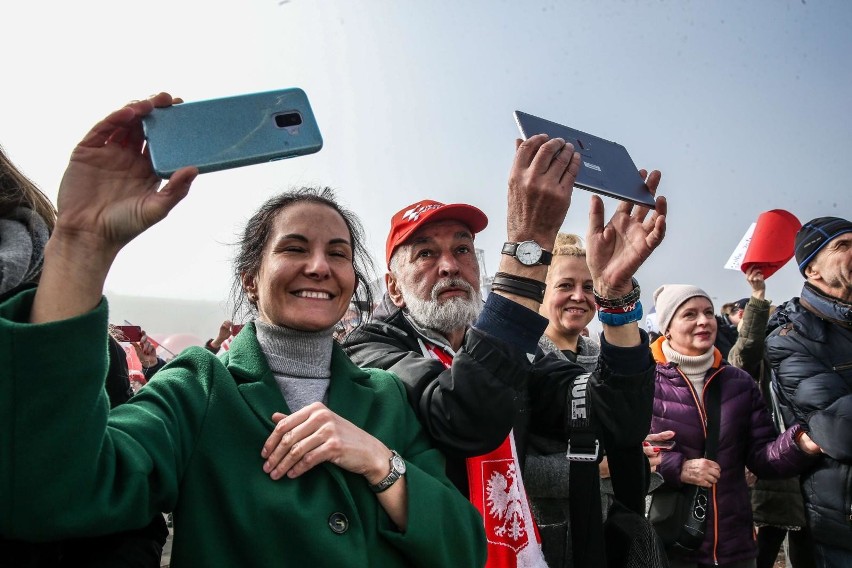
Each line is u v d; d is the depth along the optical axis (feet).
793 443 9.90
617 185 5.68
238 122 4.05
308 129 4.17
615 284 6.13
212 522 4.32
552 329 9.82
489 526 6.12
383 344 6.98
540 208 5.44
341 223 5.43
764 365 13.67
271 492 4.35
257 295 5.64
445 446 5.43
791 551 12.09
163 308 69.72
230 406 4.63
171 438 4.34
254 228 5.60
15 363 3.43
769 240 13.57
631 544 6.31
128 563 4.21
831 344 9.86
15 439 3.45
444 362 7.13
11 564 3.81
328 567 4.24
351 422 4.98
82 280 3.66
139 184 3.89
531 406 6.91
